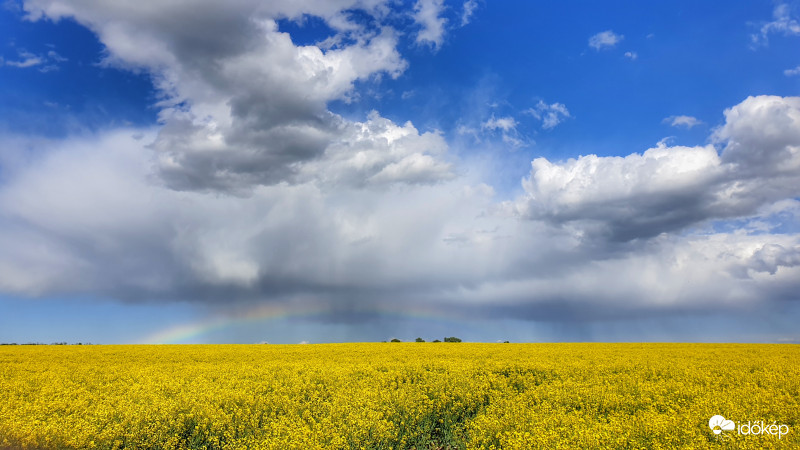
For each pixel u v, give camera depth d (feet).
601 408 39.78
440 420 38.75
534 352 96.48
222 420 34.83
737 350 104.99
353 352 98.73
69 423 33.73
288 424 34.88
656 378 56.29
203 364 75.15
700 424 32.24
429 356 87.15
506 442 29.43
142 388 47.98
